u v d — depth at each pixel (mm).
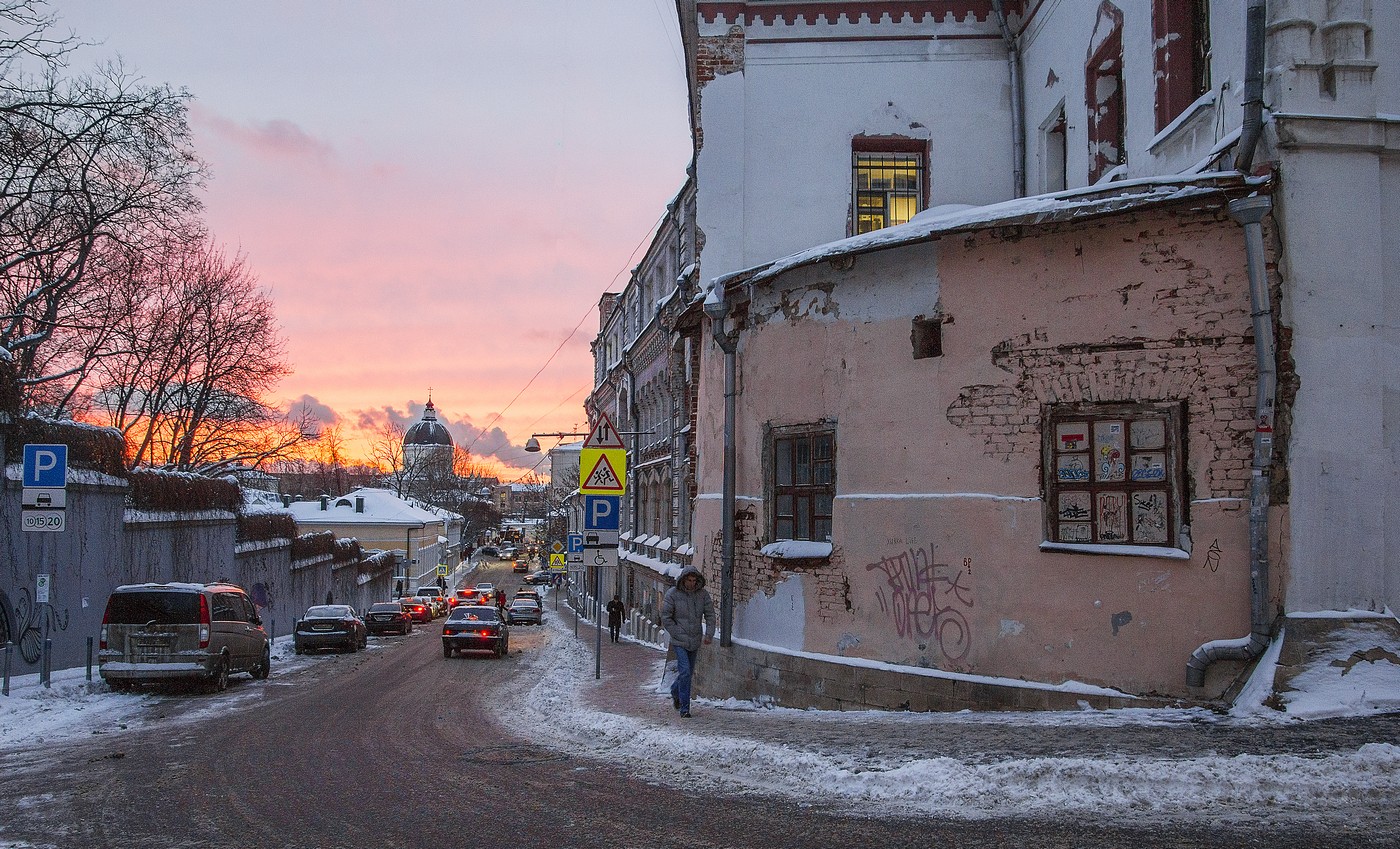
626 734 10164
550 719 12461
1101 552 9758
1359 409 8883
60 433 21203
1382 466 8875
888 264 11570
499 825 6762
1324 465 8828
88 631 22000
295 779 8688
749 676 13242
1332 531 8789
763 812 6773
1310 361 8883
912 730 8922
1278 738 7434
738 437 13961
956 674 10555
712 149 16562
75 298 28219
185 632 17234
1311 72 9016
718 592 14352
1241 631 9055
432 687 18625
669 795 7434
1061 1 14656
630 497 42219
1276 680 8484
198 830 6883
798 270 12789
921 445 11094
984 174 16453
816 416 12414
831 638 11969
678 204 27812
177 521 27500
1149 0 11617
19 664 18891
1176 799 6434
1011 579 10289
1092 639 9773
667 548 31578
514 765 9039
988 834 5961
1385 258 9055
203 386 38938
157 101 24578
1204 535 9273
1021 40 16406
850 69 16656
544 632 44000
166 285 36844
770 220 16469
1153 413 9672
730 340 14086
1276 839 5637
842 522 11906
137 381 37188
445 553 109250
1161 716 8641
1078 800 6520
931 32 16641
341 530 82188
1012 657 10203
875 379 11609
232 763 9617
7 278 25062
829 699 11781
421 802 7566
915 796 6863
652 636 32562
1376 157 9086
